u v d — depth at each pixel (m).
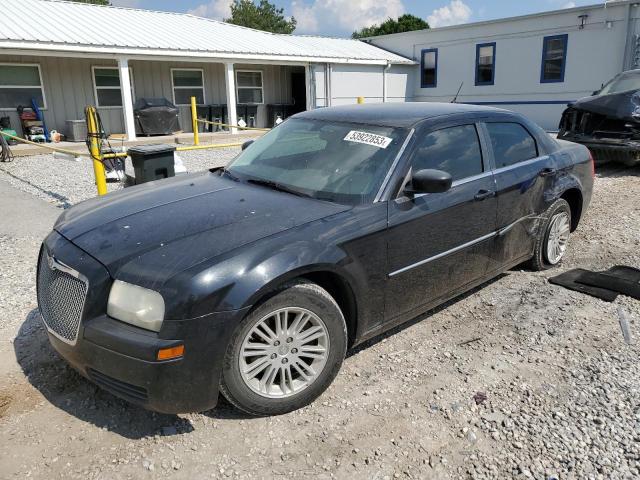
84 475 2.42
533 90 19.77
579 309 4.11
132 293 2.52
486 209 3.90
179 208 3.17
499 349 3.54
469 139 3.94
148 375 2.43
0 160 12.46
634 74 10.32
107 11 17.91
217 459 2.53
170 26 18.14
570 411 2.87
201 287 2.46
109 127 16.58
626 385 3.10
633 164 9.85
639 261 5.14
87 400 2.97
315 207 3.15
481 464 2.50
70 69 15.48
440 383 3.15
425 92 23.50
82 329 2.58
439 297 3.72
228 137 17.02
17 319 3.98
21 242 5.95
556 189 4.69
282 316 2.76
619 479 2.39
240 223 2.91
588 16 17.77
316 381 2.91
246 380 2.68
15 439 2.66
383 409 2.90
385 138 3.54
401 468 2.48
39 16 15.20
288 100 21.59
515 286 4.57
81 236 2.94
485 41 20.81
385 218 3.18
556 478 2.40
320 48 21.16
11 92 14.55
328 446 2.62
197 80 18.44
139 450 2.58
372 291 3.16
